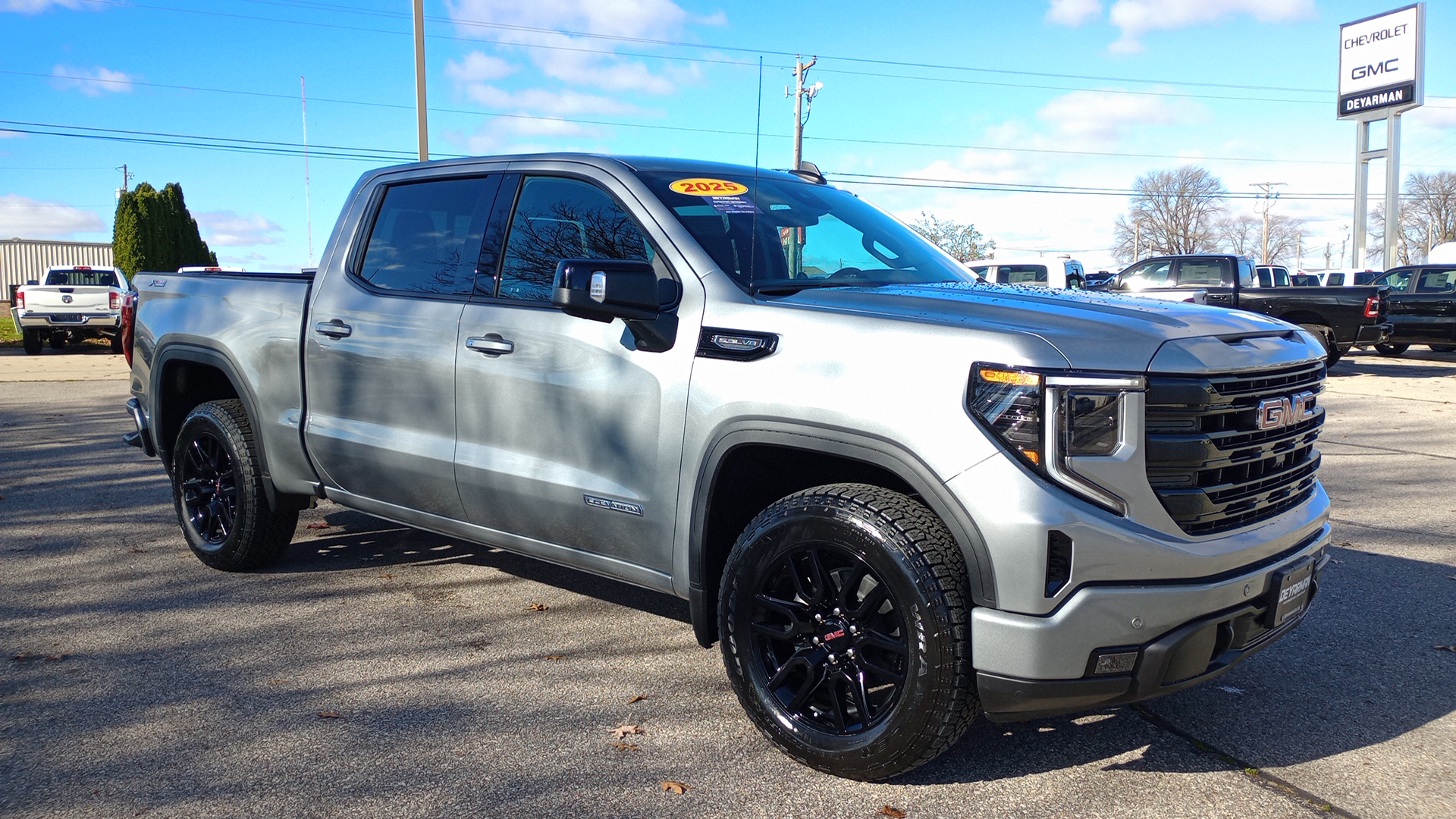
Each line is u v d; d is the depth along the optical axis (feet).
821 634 9.61
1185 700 11.60
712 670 12.30
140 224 90.89
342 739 10.35
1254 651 9.50
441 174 13.79
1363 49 125.59
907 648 8.92
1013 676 8.50
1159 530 8.70
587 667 12.39
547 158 12.66
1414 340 65.21
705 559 10.49
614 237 11.63
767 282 10.91
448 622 13.99
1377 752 10.30
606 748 10.21
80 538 18.47
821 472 10.72
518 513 12.12
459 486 12.62
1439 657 12.94
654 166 12.25
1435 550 18.10
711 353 10.30
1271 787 9.56
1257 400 9.39
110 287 65.92
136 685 11.69
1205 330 9.34
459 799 9.16
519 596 15.17
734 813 8.98
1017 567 8.41
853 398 9.20
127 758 9.87
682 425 10.46
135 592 15.23
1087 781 9.63
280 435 14.84
